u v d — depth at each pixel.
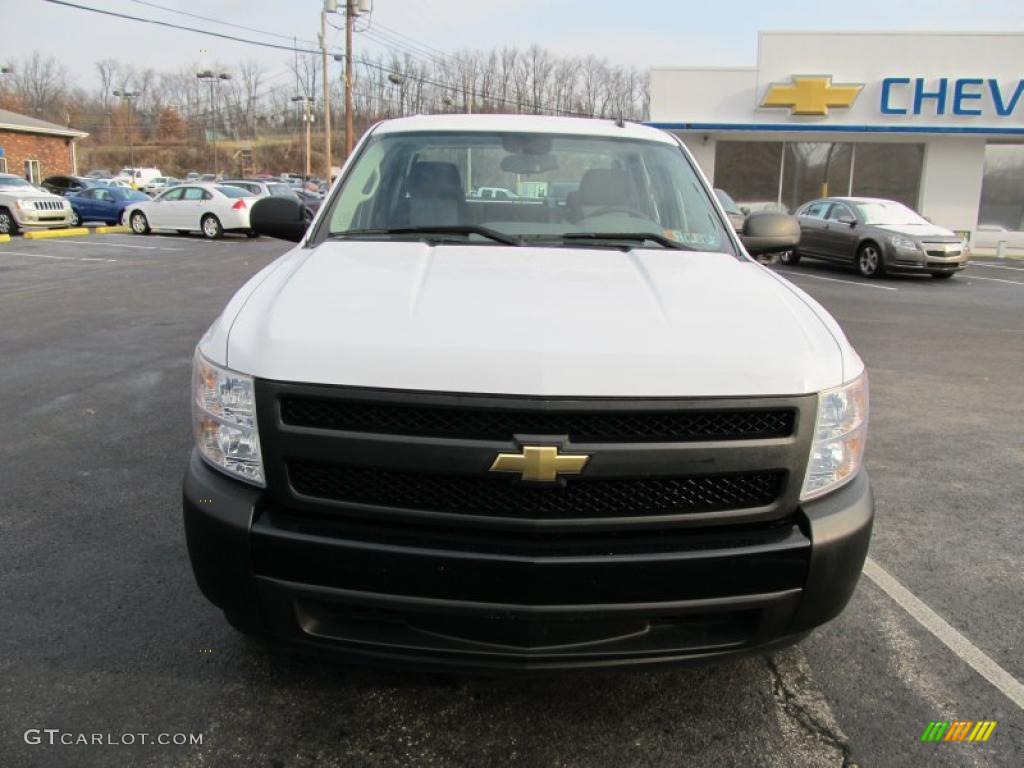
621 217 3.38
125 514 4.05
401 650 2.23
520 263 2.77
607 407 2.10
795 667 2.89
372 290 2.45
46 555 3.61
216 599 2.32
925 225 15.42
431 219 3.31
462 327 2.22
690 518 2.19
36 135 44.50
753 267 3.04
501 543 2.16
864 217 15.61
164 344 8.09
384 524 2.21
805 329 2.40
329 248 2.95
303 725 2.54
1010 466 5.04
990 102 21.73
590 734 2.53
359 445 2.14
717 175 23.44
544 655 2.19
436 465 2.12
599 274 2.69
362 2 31.61
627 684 2.78
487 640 2.20
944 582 3.54
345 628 2.28
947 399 6.66
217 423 2.30
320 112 69.69
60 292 11.64
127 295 11.38
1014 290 14.02
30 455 4.87
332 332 2.22
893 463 5.07
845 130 22.19
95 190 25.61
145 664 2.82
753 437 2.19
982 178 22.81
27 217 22.11
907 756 2.46
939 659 2.96
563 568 2.11
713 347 2.22
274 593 2.22
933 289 13.99
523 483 2.12
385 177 3.50
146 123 95.69
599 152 3.66
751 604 2.21
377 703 2.65
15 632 3.00
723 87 22.47
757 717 2.62
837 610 2.33
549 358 2.12
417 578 2.15
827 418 2.26
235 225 21.58
